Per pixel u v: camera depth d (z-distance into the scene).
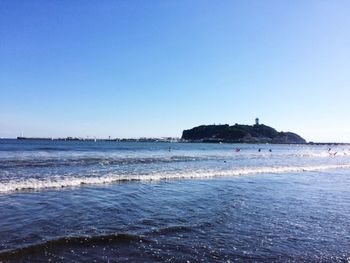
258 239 11.07
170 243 10.37
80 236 10.55
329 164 50.22
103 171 28.58
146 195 18.33
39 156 43.88
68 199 16.50
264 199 18.16
